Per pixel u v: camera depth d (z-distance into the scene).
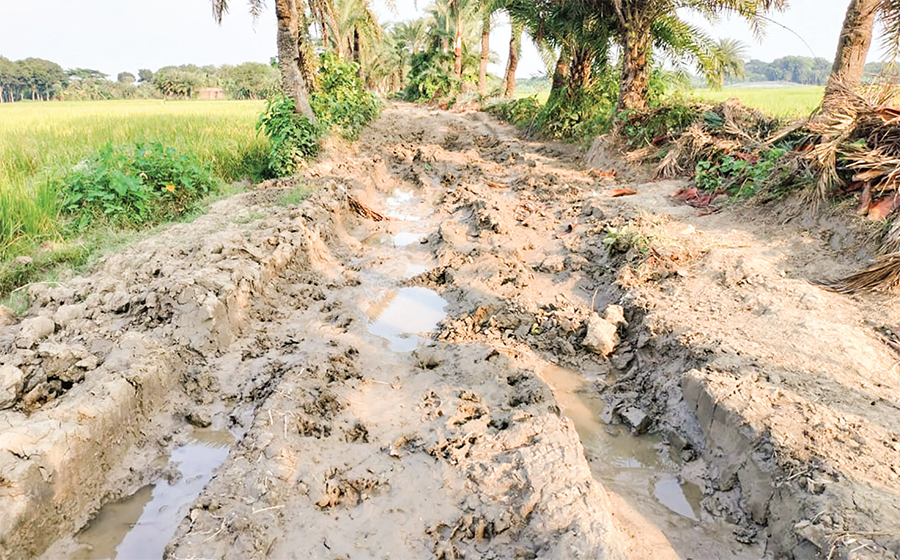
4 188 7.42
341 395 4.53
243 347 5.21
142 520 3.51
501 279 6.79
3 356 4.06
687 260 6.73
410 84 41.25
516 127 20.44
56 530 3.31
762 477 3.50
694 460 4.07
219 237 6.46
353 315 6.04
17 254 6.37
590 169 13.05
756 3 12.43
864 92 7.68
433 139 17.53
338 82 17.42
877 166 6.41
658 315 5.46
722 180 9.26
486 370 4.93
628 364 5.37
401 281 7.11
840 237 6.39
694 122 11.78
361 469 3.72
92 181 7.92
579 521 3.20
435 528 3.29
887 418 3.77
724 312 5.42
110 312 5.17
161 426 4.28
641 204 9.20
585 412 4.75
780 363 4.42
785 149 8.45
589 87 17.02
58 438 3.41
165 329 5.01
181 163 9.05
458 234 8.48
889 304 5.20
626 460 4.20
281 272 6.59
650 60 14.45
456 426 4.19
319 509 3.40
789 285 5.72
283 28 11.82
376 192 11.61
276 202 8.63
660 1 13.21
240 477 3.49
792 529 3.10
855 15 8.72
